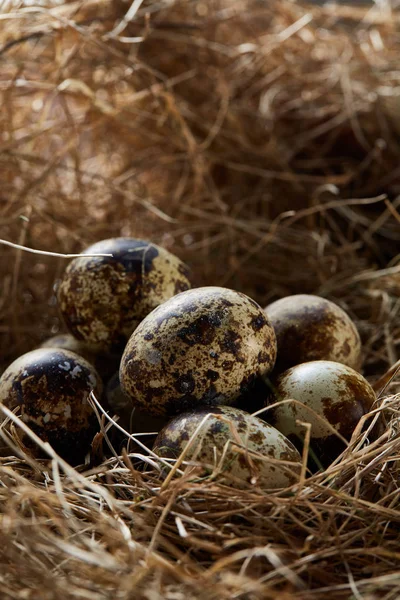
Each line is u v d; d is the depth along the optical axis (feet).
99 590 0.97
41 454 1.13
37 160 1.41
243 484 1.03
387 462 1.08
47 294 1.38
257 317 1.11
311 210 1.39
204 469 1.05
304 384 1.10
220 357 1.09
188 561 0.99
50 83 1.45
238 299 1.11
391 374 1.18
